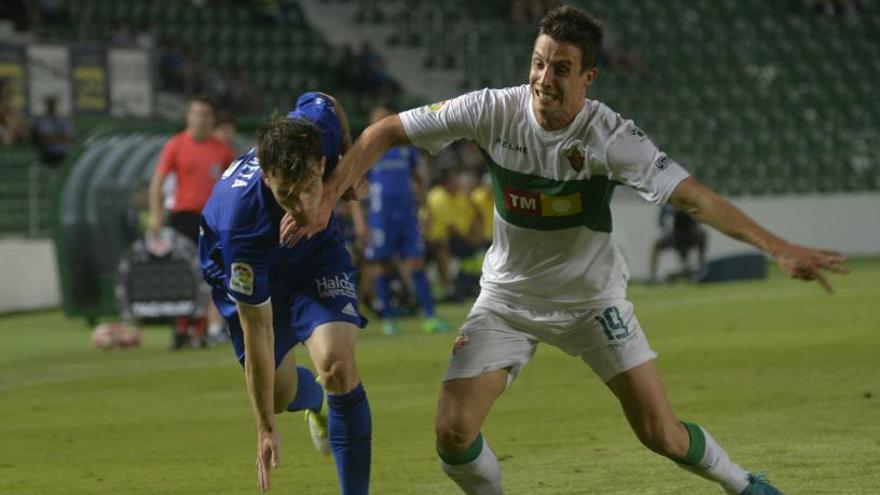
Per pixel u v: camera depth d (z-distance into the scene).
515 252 18.30
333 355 19.56
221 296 20.91
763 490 18.27
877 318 51.44
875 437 25.98
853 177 109.69
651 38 114.56
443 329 54.06
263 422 18.34
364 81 99.44
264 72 98.50
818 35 120.94
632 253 88.44
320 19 108.25
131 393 37.81
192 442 28.98
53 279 71.88
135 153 62.94
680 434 17.95
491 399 18.27
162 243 49.88
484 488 18.44
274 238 18.22
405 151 53.19
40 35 88.62
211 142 50.09
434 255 71.19
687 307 61.25
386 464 25.48
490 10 112.19
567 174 17.48
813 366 37.75
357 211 52.41
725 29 117.75
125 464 26.48
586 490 22.16
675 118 107.06
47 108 77.81
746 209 97.88
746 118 110.31
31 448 28.75
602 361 18.27
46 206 74.75
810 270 15.12
